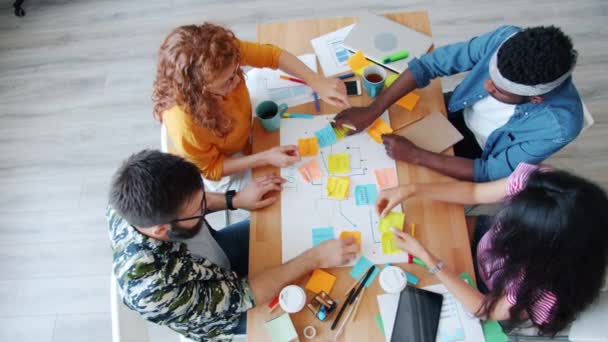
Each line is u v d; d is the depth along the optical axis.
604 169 2.11
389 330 1.14
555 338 1.27
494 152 1.46
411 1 2.71
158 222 1.03
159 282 1.07
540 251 1.04
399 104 1.51
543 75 1.12
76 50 2.77
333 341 1.13
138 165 1.02
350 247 1.23
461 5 2.66
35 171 2.38
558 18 2.56
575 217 1.00
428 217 1.30
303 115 1.49
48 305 2.03
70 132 2.49
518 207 1.08
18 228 2.22
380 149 1.42
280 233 1.29
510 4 2.63
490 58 1.41
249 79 1.61
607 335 1.15
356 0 2.75
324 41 1.66
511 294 1.11
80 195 2.30
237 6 2.82
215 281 1.19
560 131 1.28
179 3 2.89
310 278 1.22
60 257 2.14
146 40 2.77
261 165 1.42
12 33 2.88
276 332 1.15
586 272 1.04
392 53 1.58
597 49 2.44
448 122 1.47
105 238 2.18
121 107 2.54
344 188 1.34
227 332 1.34
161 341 1.91
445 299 1.18
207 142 1.42
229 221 1.97
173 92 1.25
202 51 1.19
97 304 2.03
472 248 1.48
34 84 2.67
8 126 2.53
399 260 1.23
